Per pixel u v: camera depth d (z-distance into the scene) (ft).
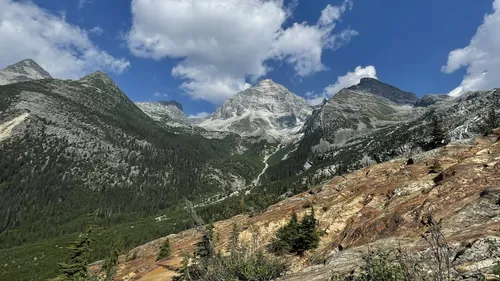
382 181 112.88
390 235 62.59
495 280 21.74
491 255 29.94
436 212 59.67
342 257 47.37
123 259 177.68
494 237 32.35
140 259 161.07
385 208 84.43
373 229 70.59
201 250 42.22
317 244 84.12
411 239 44.98
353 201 102.63
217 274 37.81
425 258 32.17
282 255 81.92
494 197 51.08
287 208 132.46
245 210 209.97
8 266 346.13
